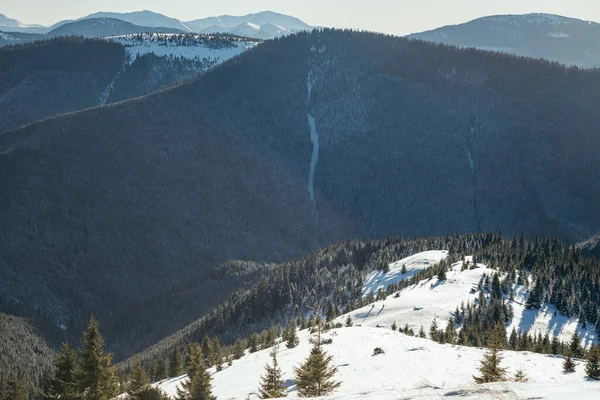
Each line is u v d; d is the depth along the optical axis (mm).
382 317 93312
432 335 76375
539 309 101938
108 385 39812
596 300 108125
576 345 68375
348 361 41094
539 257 142500
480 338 74625
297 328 115500
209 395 37844
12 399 63469
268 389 37406
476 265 125500
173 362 93125
